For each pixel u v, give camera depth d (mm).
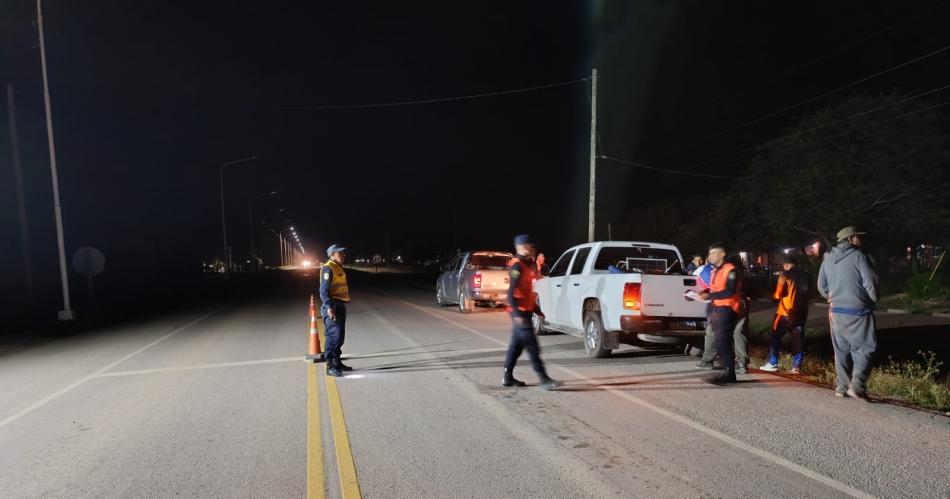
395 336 12906
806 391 7301
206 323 17125
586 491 4367
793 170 23594
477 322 15633
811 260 23125
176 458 5270
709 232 31125
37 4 18328
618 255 11219
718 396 7086
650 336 9094
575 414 6379
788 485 4418
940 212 21016
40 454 5500
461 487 4477
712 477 4590
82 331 16656
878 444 5277
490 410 6594
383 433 5828
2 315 21812
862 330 6648
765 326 15289
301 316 18031
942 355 11273
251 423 6301
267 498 4367
